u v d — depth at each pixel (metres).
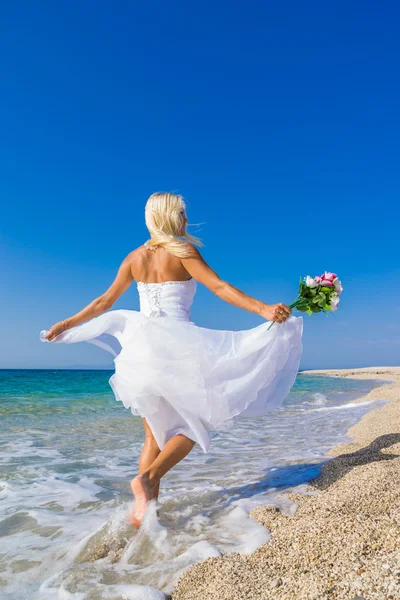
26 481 4.30
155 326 3.05
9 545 2.82
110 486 4.20
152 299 3.21
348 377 37.69
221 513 3.32
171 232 3.29
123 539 2.75
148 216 3.33
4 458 5.29
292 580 2.12
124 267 3.40
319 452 5.54
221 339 3.22
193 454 5.57
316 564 2.23
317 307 3.41
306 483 4.07
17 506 3.58
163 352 3.01
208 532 2.92
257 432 7.41
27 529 3.09
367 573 2.01
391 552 2.17
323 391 18.73
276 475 4.44
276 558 2.40
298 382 27.86
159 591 2.20
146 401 3.03
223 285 3.17
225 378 3.14
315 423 8.48
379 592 1.84
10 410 10.23
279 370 3.49
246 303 3.14
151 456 3.23
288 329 3.35
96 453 5.71
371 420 7.86
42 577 2.42
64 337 3.41
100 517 3.33
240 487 4.05
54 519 3.29
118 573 2.42
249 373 3.20
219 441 6.55
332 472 4.28
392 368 54.91
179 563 2.48
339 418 9.18
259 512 3.23
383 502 2.96
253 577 2.21
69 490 4.01
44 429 7.63
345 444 5.82
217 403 3.06
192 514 3.30
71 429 7.70
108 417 9.42
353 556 2.21
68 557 2.62
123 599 2.15
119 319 3.37
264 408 3.44
